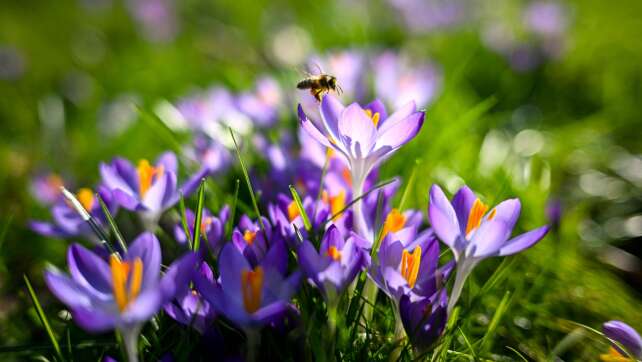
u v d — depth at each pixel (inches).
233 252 11.3
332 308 11.6
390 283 11.7
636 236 16.9
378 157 12.4
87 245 16.0
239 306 11.2
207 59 29.7
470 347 12.5
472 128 19.8
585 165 19.6
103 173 13.3
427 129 17.4
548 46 24.7
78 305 10.9
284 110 17.9
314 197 14.2
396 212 12.5
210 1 35.1
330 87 15.3
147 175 12.9
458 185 16.6
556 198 16.7
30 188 17.7
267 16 32.4
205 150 15.8
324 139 12.1
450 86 19.6
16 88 28.5
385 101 17.3
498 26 25.7
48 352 13.4
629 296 15.3
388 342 12.7
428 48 26.6
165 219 13.7
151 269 11.1
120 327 10.9
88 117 24.0
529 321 14.3
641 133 20.7
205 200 15.2
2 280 15.5
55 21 39.0
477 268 15.0
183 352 11.9
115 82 26.8
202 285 11.1
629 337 12.1
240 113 17.0
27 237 16.7
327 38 26.7
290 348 11.9
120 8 38.7
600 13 29.2
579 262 15.4
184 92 24.6
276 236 12.1
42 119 22.6
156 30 31.7
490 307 14.2
